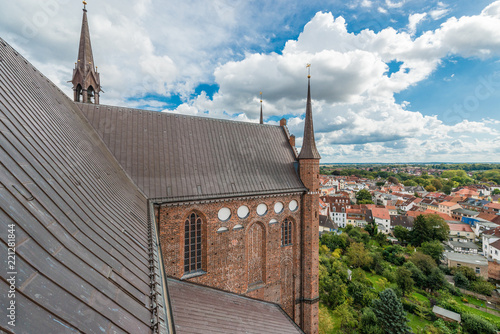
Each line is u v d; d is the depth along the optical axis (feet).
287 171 88.99
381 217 325.42
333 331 122.11
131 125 68.80
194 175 69.72
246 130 90.27
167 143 71.05
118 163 59.72
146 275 19.42
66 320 9.45
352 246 222.89
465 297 172.86
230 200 72.08
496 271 199.11
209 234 69.26
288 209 85.61
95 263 14.83
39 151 19.42
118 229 23.25
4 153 13.96
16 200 12.09
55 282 10.55
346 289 158.30
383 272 190.70
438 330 127.13
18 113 20.92
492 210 347.36
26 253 10.15
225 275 72.49
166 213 62.49
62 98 51.90
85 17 81.76
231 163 78.59
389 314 123.24
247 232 77.20
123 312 13.15
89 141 46.32
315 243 88.53
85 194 22.89
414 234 263.90
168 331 15.10
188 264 67.10
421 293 176.14
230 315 53.01
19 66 35.63
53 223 13.98
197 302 54.03
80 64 80.64
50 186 16.92
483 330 128.47
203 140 77.82
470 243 261.03
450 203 369.30
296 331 56.80
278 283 84.28
